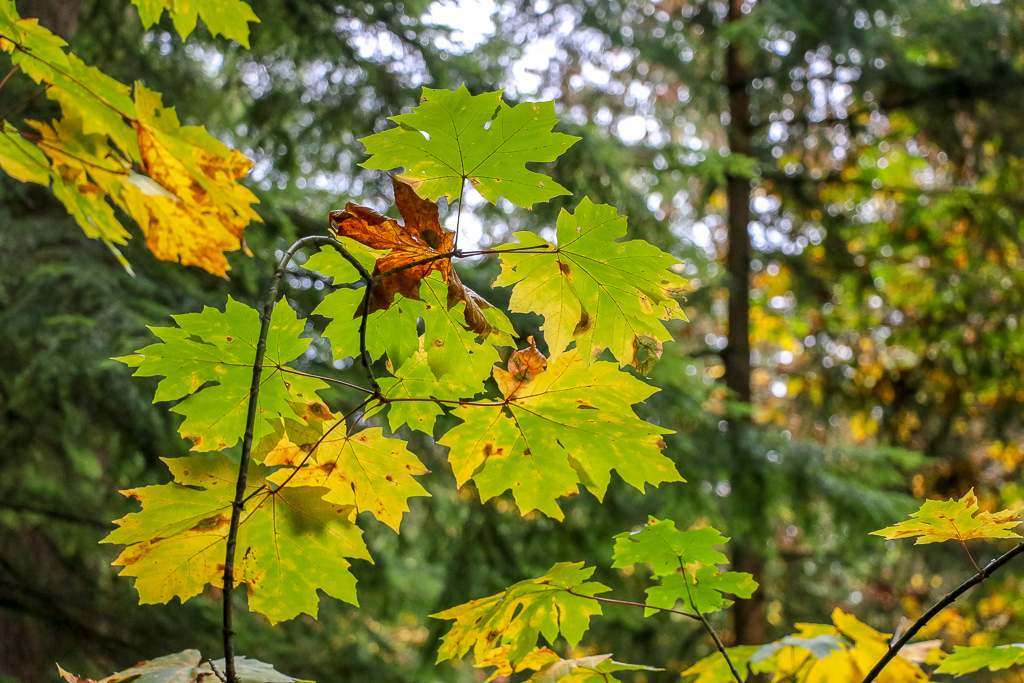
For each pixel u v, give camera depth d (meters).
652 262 0.99
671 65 7.80
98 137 0.94
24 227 3.77
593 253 0.99
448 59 4.81
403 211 0.92
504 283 1.04
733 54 8.38
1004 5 7.52
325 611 5.47
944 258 8.68
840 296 9.34
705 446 5.89
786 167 9.04
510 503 5.17
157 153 0.94
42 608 4.42
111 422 3.96
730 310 8.29
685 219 9.40
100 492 5.02
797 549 8.78
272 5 4.38
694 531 1.30
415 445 4.62
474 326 0.98
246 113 5.30
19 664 4.32
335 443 1.03
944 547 7.26
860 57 7.41
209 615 4.83
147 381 3.96
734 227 8.36
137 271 4.04
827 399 8.83
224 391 1.00
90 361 3.58
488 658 1.29
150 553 0.98
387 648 5.59
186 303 4.02
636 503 5.92
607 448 1.06
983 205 7.99
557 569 1.23
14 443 4.08
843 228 8.55
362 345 0.96
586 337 1.05
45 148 0.95
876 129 8.68
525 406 1.04
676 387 5.54
